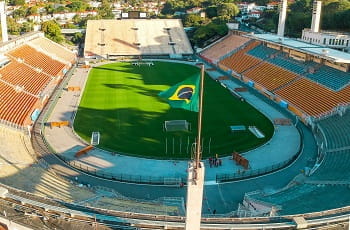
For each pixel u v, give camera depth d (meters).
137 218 27.69
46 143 58.03
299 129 65.31
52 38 146.25
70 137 60.66
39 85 87.94
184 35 153.50
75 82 99.38
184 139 59.78
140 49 143.00
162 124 66.56
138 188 45.16
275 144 58.78
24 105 72.00
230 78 104.94
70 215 27.81
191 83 25.17
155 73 111.81
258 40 113.12
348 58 71.44
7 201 29.28
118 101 81.19
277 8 179.75
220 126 65.88
